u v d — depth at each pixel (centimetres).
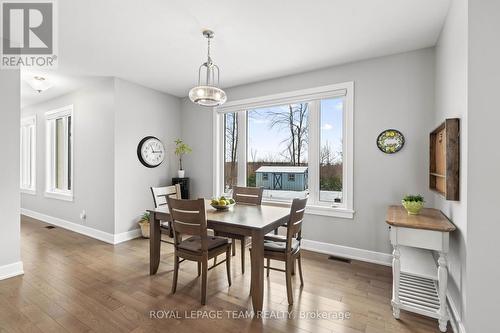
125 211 380
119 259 306
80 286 239
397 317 193
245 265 293
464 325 162
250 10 210
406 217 210
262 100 376
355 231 310
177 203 220
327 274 268
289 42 264
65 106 442
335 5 203
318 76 334
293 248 227
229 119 422
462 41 169
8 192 256
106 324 184
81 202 413
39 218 502
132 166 390
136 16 217
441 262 181
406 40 257
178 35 250
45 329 179
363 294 228
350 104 309
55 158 490
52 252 329
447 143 178
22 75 352
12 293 226
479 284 156
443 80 228
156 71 345
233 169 416
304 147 357
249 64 319
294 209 213
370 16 217
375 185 296
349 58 300
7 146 256
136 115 395
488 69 154
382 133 290
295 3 201
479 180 156
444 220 199
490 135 154
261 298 200
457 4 181
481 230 156
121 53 290
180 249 226
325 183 338
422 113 272
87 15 215
